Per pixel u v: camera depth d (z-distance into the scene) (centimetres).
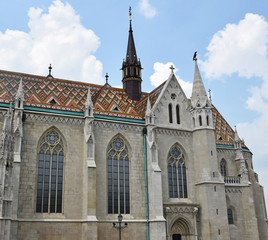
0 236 3362
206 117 6081
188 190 5781
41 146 4928
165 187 5556
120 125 5503
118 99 6122
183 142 5975
